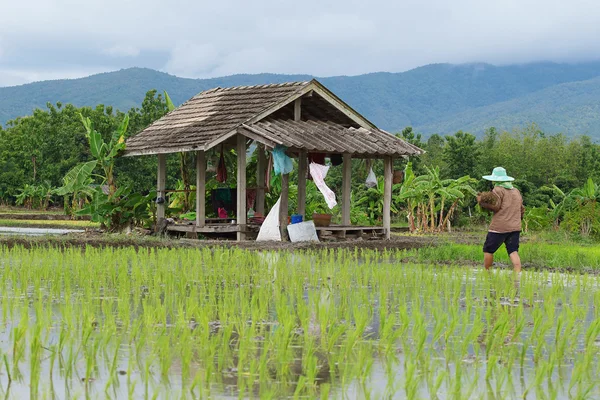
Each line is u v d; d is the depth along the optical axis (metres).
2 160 65.38
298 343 8.07
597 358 7.57
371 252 18.61
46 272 12.51
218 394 6.19
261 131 21.30
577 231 25.83
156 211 25.30
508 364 7.03
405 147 23.52
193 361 7.25
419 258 17.05
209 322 9.02
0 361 7.12
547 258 16.91
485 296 11.39
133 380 6.58
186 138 22.36
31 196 59.97
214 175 27.05
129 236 21.64
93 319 8.77
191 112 24.92
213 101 24.95
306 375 6.74
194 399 6.04
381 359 7.43
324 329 8.23
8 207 60.06
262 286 11.82
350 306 10.09
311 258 15.66
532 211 28.97
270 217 21.84
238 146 22.16
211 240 21.64
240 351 6.97
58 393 6.22
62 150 56.28
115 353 6.77
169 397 6.07
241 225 22.08
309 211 27.44
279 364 6.97
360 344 7.97
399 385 6.51
